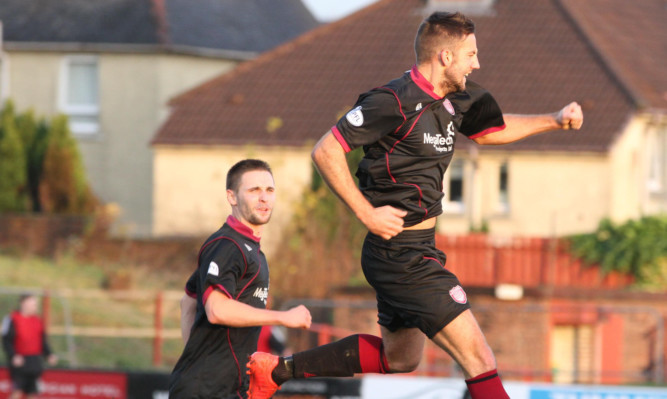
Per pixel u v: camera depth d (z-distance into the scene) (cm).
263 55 8438
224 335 1816
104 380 4097
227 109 7969
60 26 9275
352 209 1517
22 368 4188
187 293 1875
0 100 9288
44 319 5509
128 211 9044
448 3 8300
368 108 1528
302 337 5341
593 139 6906
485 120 1731
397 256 1593
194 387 1808
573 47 7719
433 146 1573
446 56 1554
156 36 9012
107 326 5834
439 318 1564
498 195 7144
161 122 9012
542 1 8206
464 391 3628
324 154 1522
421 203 1583
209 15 9662
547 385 3509
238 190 1822
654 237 5819
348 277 5781
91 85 9212
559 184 6969
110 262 6912
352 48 8244
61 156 7862
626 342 5212
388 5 8569
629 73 7612
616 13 8638
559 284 5850
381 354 1723
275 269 5769
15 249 7038
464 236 5906
